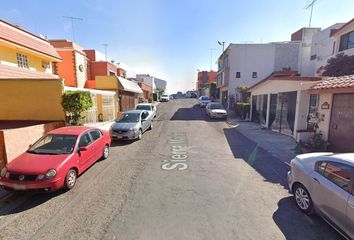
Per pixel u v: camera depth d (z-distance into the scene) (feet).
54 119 36.35
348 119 27.04
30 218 14.98
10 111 36.42
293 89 39.86
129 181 21.02
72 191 18.98
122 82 72.49
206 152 31.58
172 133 46.44
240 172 23.40
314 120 33.83
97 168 24.84
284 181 20.99
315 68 76.95
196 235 12.91
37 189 17.29
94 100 50.83
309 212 14.84
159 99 164.76
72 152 20.66
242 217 14.78
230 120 67.46
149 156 29.68
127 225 13.91
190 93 241.96
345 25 53.47
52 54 51.90
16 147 24.84
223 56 115.44
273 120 49.98
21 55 44.68
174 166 25.38
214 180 21.18
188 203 16.67
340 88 25.89
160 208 15.96
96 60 88.74
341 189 12.28
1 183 17.63
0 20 39.22
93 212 15.55
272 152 31.58
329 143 29.91
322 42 74.54
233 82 101.96
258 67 100.89
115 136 37.86
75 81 67.46
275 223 14.11
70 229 13.65
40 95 35.91
